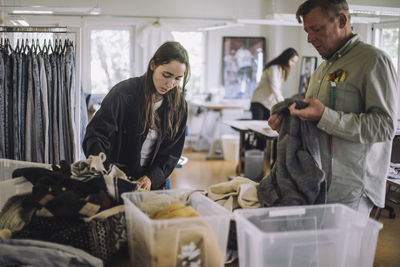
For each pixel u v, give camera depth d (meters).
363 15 5.10
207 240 1.28
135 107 2.05
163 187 2.22
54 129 2.92
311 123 1.61
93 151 1.91
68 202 1.44
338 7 1.64
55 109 2.90
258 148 6.20
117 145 2.12
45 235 1.47
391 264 1.90
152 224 1.23
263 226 1.39
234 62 8.38
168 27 8.11
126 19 7.87
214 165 6.91
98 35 7.87
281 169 1.60
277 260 1.24
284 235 1.24
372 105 1.59
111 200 1.59
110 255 1.47
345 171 1.67
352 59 1.67
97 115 2.01
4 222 1.59
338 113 1.58
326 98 1.73
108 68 7.96
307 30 1.72
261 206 1.61
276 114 1.68
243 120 6.11
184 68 1.95
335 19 1.65
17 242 1.33
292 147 1.58
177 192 1.62
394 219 3.78
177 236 1.25
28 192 1.65
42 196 1.45
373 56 1.61
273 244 1.23
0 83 2.78
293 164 1.56
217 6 8.16
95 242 1.42
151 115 2.05
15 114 2.82
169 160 2.18
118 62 7.98
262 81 6.25
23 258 1.30
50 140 2.94
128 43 7.97
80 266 1.33
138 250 1.35
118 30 7.92
